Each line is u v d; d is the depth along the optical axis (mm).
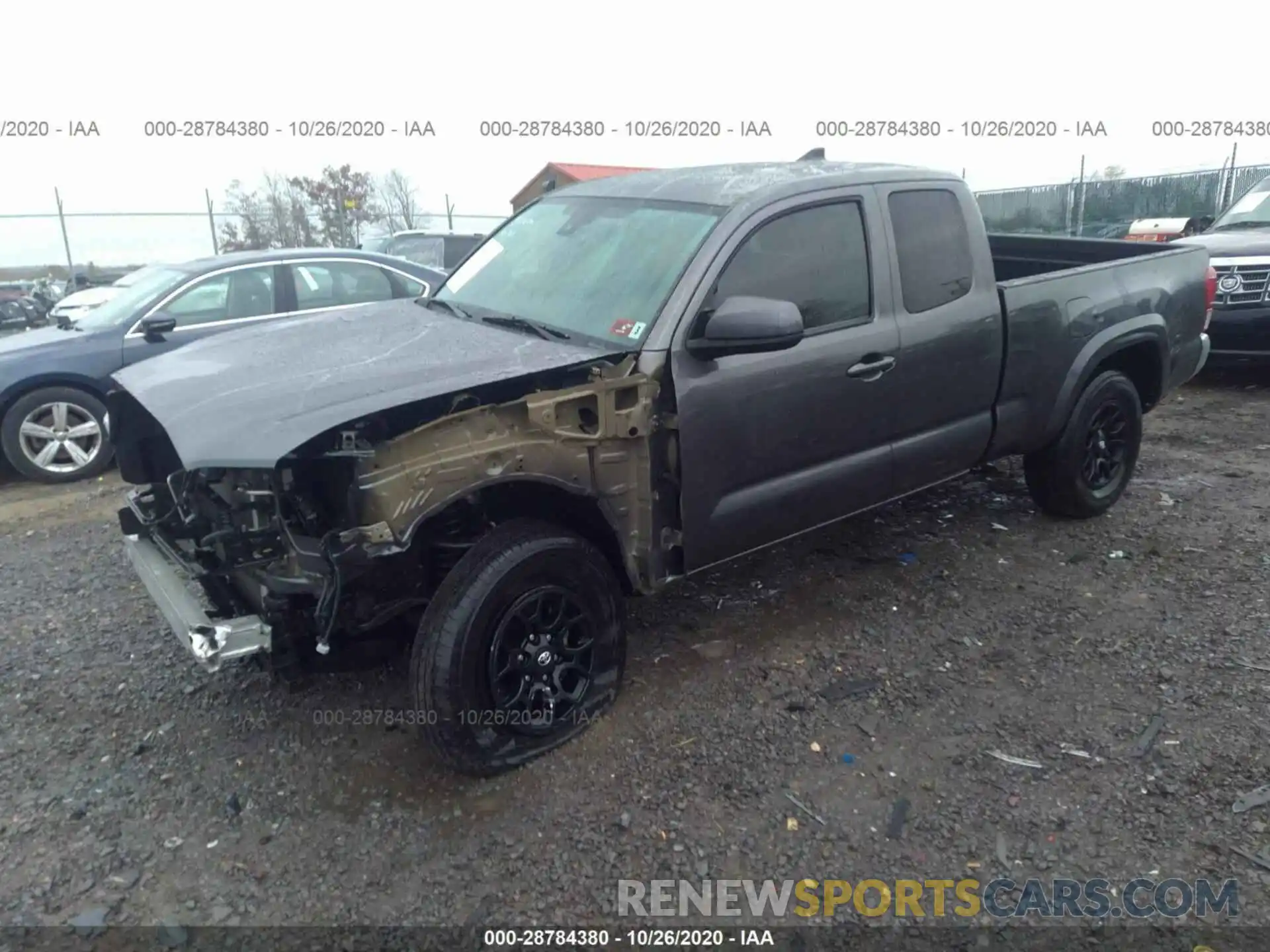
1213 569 4648
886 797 3094
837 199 3859
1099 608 4305
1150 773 3172
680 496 3408
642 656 3947
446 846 2893
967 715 3521
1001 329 4383
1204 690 3629
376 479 2771
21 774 3248
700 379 3359
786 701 3619
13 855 2871
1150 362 5344
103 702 3676
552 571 3172
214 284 7152
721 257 3469
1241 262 8070
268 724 3520
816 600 4434
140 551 3531
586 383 3170
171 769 3270
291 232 23828
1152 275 5191
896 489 4223
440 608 2994
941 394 4191
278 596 2916
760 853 2861
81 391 6758
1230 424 7359
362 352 3451
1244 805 3006
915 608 4348
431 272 8078
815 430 3744
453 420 2908
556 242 4086
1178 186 16938
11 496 6449
